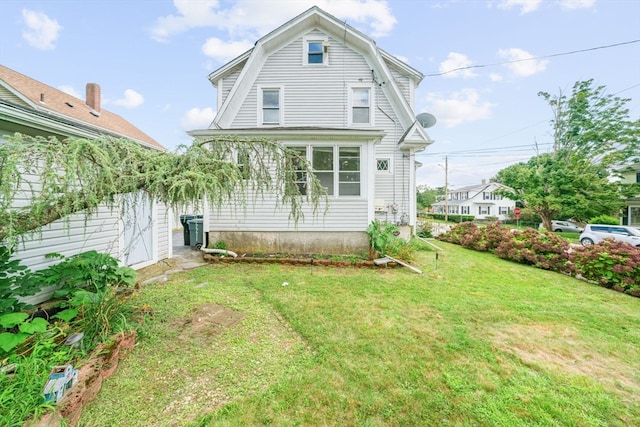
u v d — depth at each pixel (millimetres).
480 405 2172
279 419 2010
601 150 17938
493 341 3158
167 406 2115
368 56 9594
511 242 7812
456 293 4730
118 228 5188
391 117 9641
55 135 3766
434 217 36719
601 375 2596
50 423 1771
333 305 4070
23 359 2227
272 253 7316
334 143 7141
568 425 2010
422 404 2170
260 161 3887
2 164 2117
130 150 2824
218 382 2385
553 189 17328
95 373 2232
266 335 3203
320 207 7230
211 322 3496
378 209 9578
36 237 3619
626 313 4078
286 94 9523
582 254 6094
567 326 3602
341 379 2436
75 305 2943
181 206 3043
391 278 5555
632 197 17344
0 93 8938
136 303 3871
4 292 2727
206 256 6762
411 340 3113
